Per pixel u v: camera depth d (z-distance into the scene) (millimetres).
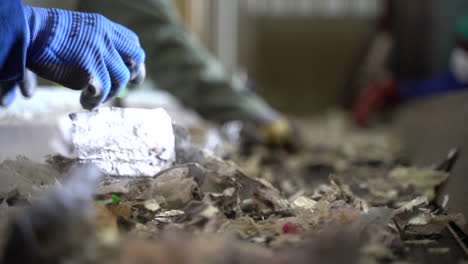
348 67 4430
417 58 3814
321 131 2967
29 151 959
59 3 851
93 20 763
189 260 553
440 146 1438
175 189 761
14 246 546
